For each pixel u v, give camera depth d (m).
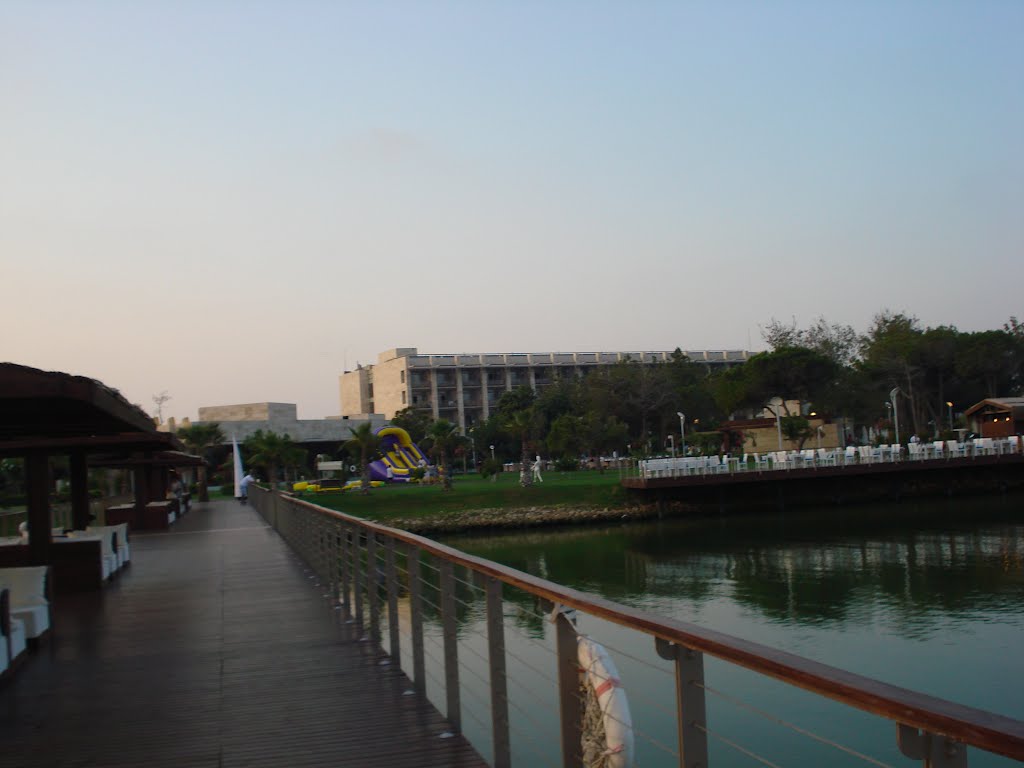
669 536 44.53
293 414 94.00
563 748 3.47
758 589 27.66
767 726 12.63
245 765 4.90
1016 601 23.34
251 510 35.88
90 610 10.76
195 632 8.95
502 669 4.45
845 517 48.97
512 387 117.12
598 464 78.94
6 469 41.62
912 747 1.73
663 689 13.34
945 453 54.88
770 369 73.25
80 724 5.79
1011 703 14.88
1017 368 79.62
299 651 7.80
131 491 47.50
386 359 118.69
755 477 51.84
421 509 52.75
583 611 3.11
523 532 50.22
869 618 22.33
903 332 80.44
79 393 7.44
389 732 5.38
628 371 92.00
